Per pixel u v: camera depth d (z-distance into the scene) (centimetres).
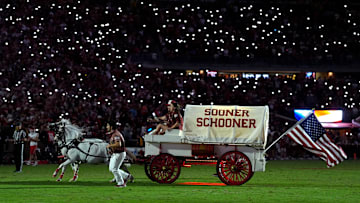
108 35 4409
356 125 4278
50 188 1786
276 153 4175
